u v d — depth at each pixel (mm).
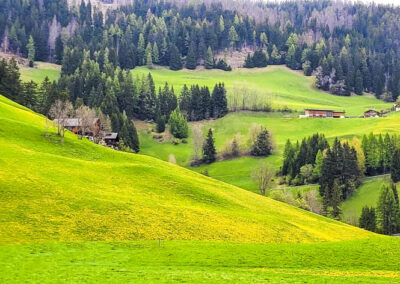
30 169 88250
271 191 199750
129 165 108562
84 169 99125
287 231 89125
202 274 51031
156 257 59375
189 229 77125
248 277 50938
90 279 47344
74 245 61469
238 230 81938
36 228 65500
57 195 78000
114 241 66375
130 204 82250
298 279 51062
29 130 121812
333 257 64438
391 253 66062
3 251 55406
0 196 72312
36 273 48406
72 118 184875
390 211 163875
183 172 124438
